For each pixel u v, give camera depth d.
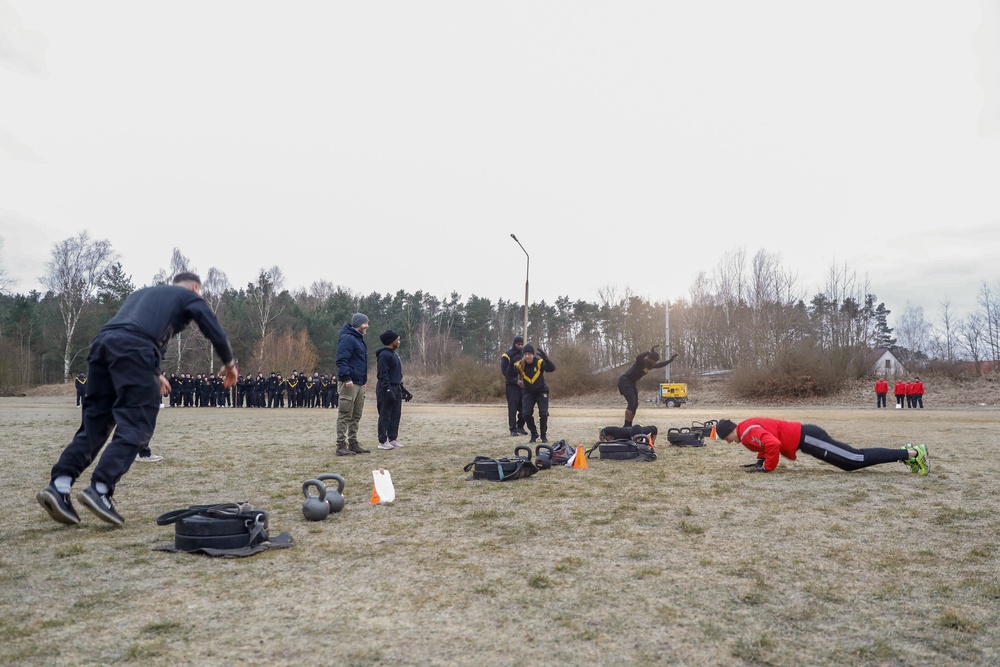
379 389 10.18
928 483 6.56
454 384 48.84
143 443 4.68
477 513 5.14
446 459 8.80
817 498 5.76
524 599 3.16
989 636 2.72
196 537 4.02
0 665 2.41
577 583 3.41
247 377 36.47
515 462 6.94
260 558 3.91
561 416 23.36
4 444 11.20
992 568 3.66
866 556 3.91
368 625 2.82
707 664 2.45
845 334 47.31
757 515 5.06
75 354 66.25
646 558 3.88
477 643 2.63
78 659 2.47
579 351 50.19
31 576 3.53
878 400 37.66
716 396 45.25
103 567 3.71
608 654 2.53
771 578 3.49
